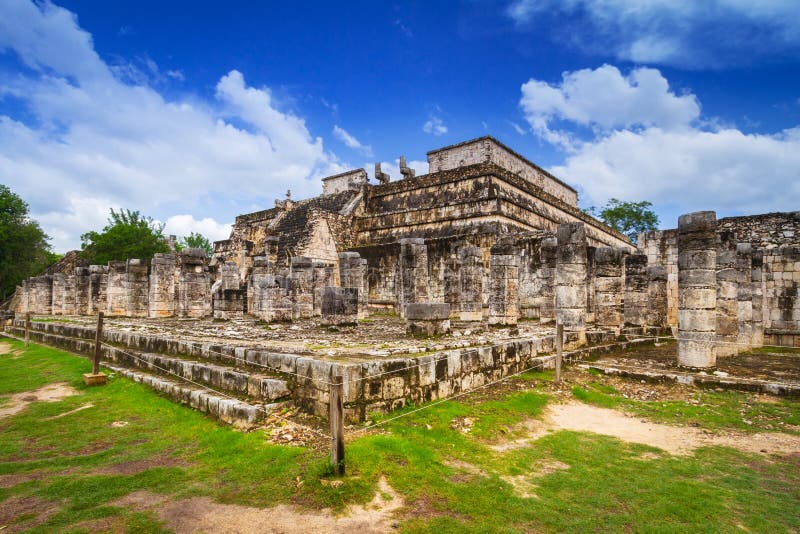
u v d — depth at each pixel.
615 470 5.97
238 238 40.03
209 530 4.48
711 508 4.95
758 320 17.00
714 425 7.81
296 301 22.25
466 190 30.81
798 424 7.75
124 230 42.12
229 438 6.80
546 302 18.00
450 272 21.44
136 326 17.16
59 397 10.00
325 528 4.48
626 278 17.36
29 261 43.91
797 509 4.95
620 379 10.77
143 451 6.73
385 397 7.33
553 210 34.34
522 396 8.94
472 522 4.61
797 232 20.31
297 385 7.68
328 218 33.44
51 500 5.18
